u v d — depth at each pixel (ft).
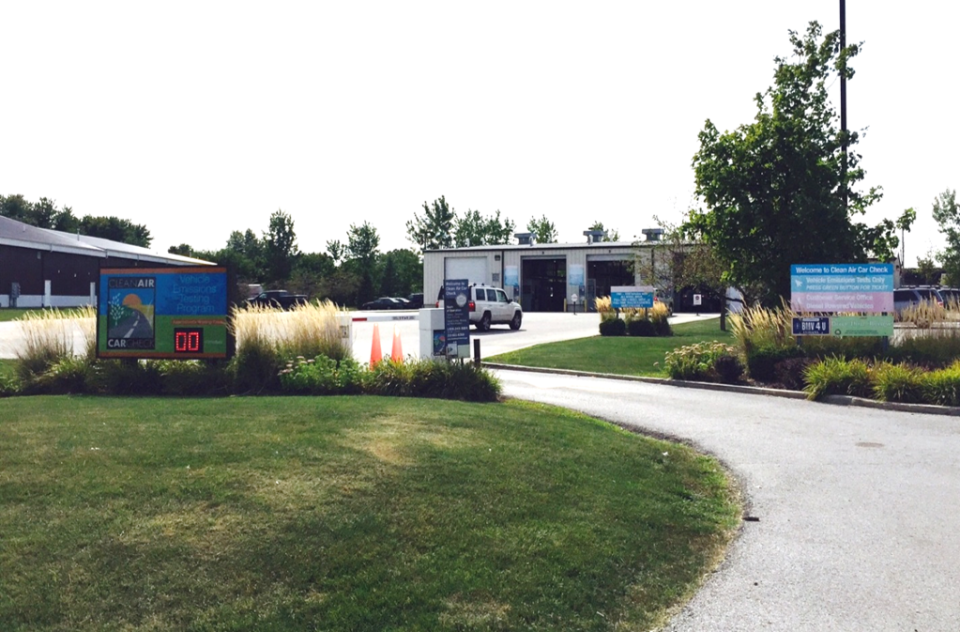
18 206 343.87
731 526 23.07
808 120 61.93
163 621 14.35
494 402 41.34
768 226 60.49
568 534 19.63
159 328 43.98
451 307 45.24
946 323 53.78
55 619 14.20
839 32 62.18
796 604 17.60
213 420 28.99
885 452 32.89
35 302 182.39
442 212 305.73
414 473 22.29
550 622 15.60
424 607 15.46
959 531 22.65
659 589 17.98
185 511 18.43
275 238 251.80
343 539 17.62
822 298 53.47
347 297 247.50
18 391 44.14
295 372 42.73
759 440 35.14
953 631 16.39
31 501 18.89
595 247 204.64
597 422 36.60
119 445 24.22
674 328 107.55
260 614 14.71
